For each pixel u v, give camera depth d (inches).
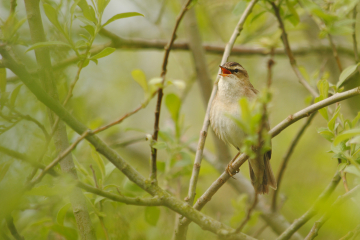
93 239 240.1
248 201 404.5
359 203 199.9
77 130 215.2
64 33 209.6
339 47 478.9
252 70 571.2
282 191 486.0
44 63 235.6
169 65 626.5
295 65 323.9
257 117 163.0
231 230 216.8
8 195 175.6
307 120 344.8
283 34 327.3
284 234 244.1
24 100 316.8
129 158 589.3
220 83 341.4
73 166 244.1
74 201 245.6
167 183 351.3
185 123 629.9
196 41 440.8
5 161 247.9
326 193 238.5
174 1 553.3
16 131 290.5
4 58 192.5
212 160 437.1
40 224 304.0
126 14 213.0
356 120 232.2
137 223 378.9
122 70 596.4
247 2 328.8
